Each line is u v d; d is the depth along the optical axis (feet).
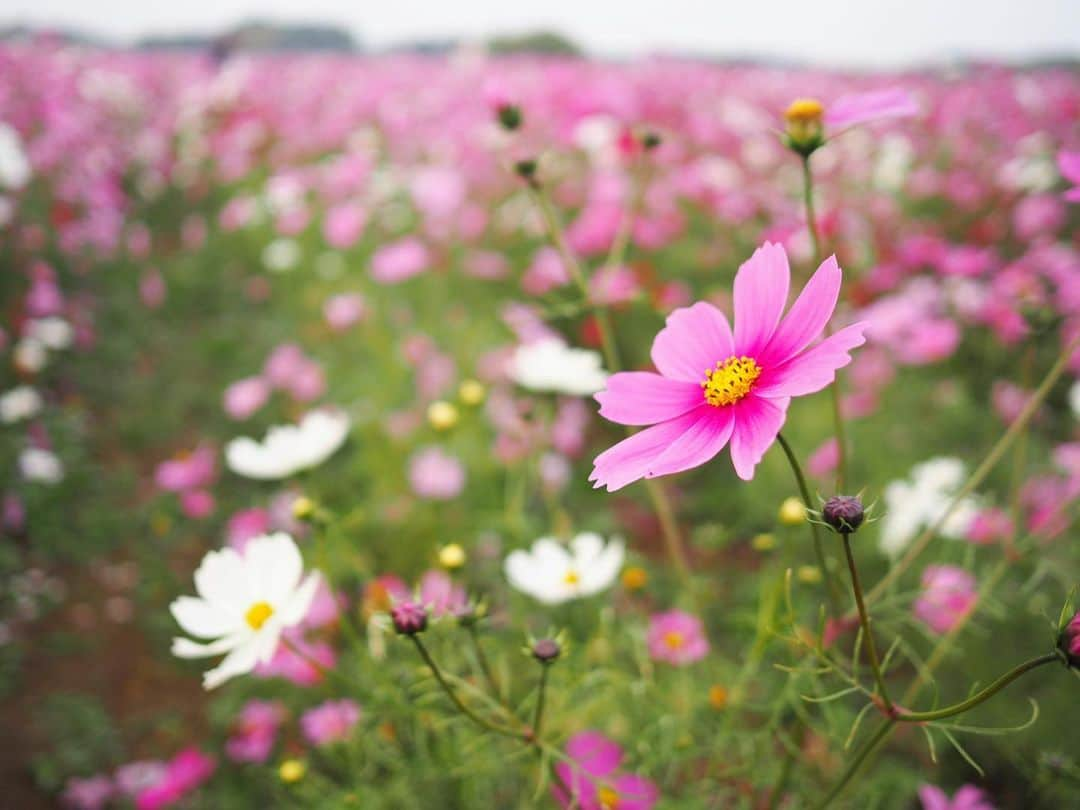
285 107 6.55
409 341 2.89
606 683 1.24
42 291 3.34
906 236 3.67
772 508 2.09
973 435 2.52
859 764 0.81
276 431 1.53
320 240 4.36
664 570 2.23
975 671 1.73
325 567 1.22
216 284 4.36
